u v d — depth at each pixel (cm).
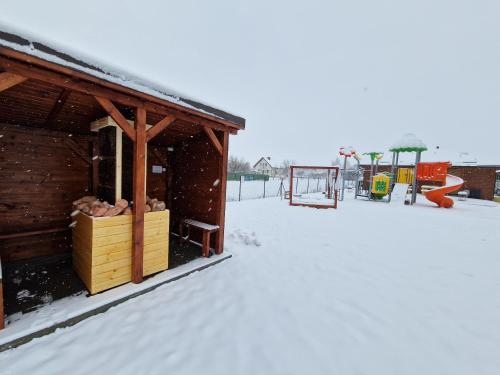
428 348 218
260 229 657
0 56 174
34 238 359
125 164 328
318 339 226
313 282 346
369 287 336
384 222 796
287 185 2698
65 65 194
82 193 404
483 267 414
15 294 263
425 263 430
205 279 338
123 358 192
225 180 412
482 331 244
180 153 501
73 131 377
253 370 186
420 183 1944
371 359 203
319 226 717
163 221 334
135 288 285
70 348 199
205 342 215
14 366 178
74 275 312
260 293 308
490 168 1695
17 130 335
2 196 329
